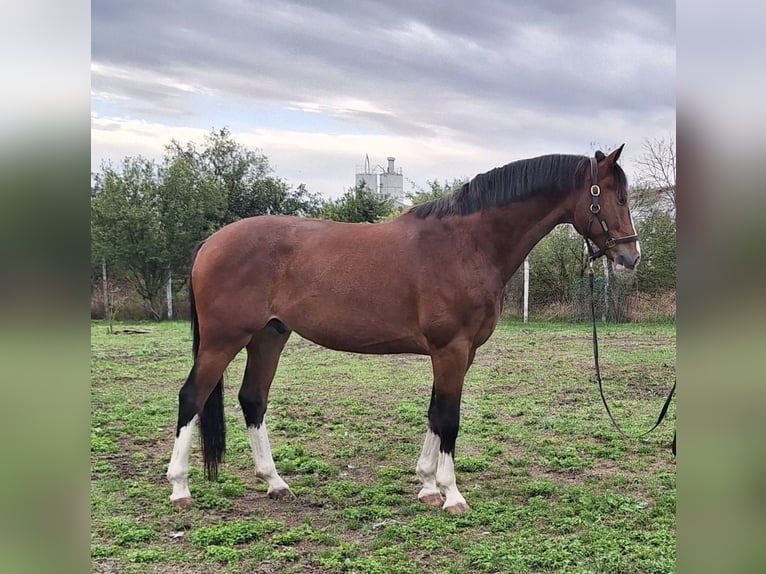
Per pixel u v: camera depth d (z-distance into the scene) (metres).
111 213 16.33
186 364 8.70
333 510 3.59
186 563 2.92
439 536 3.21
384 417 5.87
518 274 13.82
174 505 3.57
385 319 3.59
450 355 3.53
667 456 4.58
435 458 3.73
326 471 4.29
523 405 6.17
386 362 9.12
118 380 7.53
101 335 12.34
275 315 3.71
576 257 13.31
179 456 3.59
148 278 17.12
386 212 18.20
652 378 7.46
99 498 3.71
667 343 10.17
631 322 13.11
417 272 3.54
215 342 3.64
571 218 3.71
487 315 3.60
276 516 3.52
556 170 3.64
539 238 3.75
